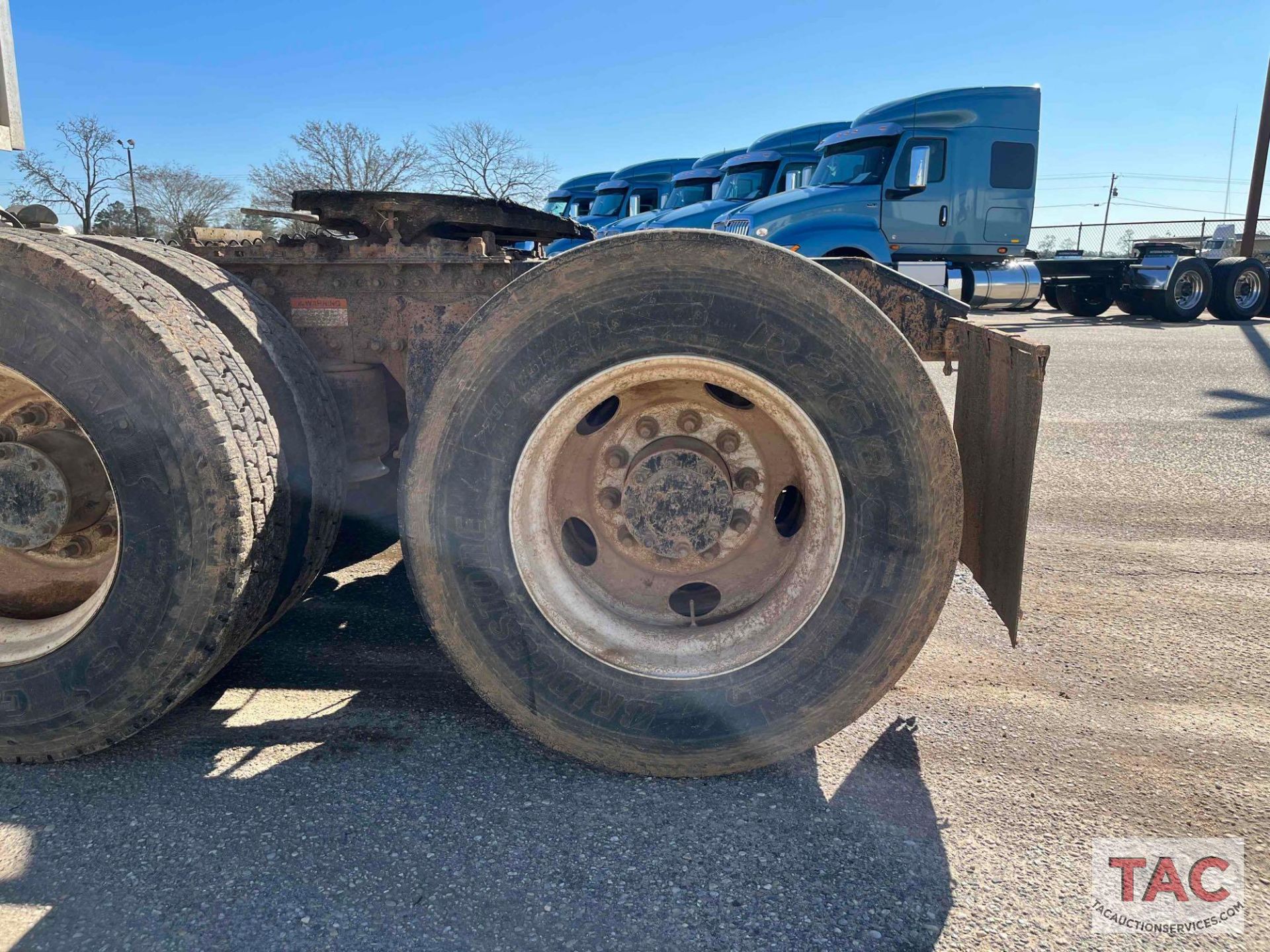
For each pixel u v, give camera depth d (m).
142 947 1.49
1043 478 4.87
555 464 2.02
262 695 2.39
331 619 2.93
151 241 2.55
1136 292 15.30
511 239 3.35
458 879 1.66
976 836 1.82
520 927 1.55
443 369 1.90
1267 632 2.87
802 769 2.06
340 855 1.73
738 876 1.68
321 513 2.27
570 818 1.85
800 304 1.80
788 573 2.00
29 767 2.04
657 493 2.05
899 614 1.85
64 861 1.71
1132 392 7.68
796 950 1.50
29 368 1.84
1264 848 1.78
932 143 11.69
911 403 1.79
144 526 1.85
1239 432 5.96
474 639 1.94
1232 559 3.57
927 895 1.64
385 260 2.37
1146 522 4.08
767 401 1.88
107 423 1.83
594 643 1.96
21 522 1.98
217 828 1.81
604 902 1.61
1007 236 12.29
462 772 2.02
